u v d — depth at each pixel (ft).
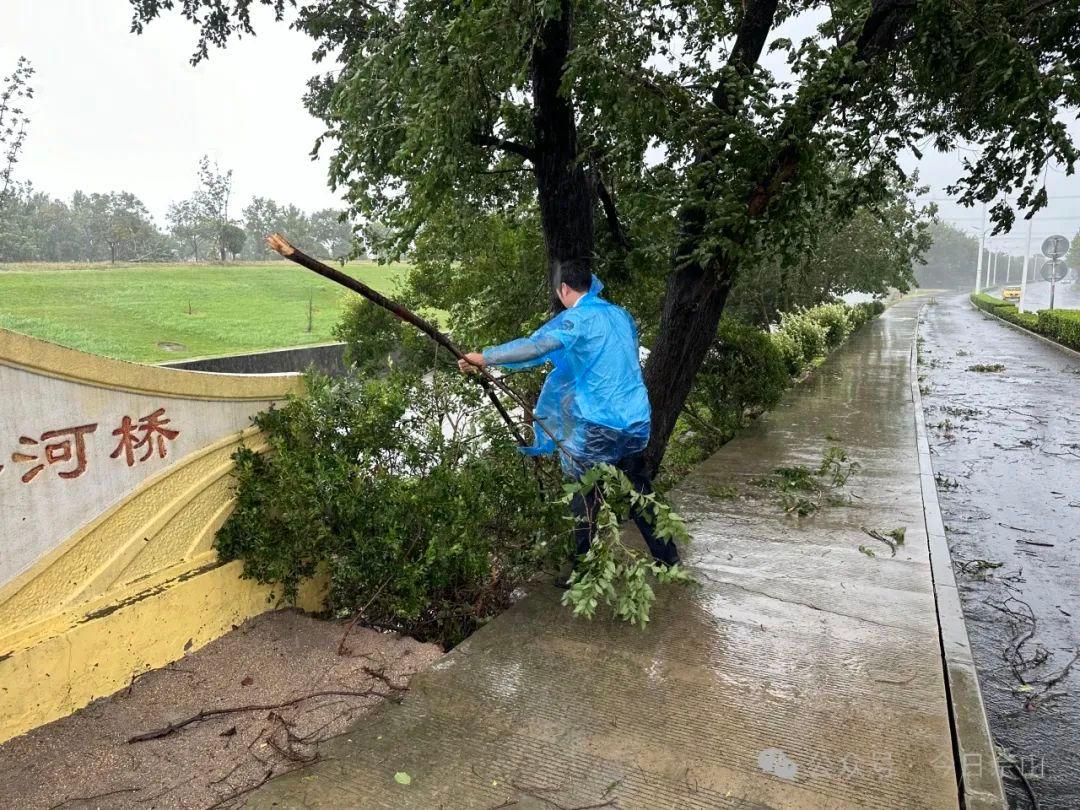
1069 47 14.74
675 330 16.37
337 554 11.12
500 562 13.17
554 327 10.93
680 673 10.14
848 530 16.66
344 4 18.57
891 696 9.62
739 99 14.14
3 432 7.89
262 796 7.54
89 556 8.99
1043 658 12.94
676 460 26.73
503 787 7.77
